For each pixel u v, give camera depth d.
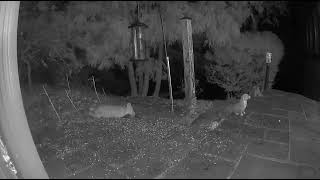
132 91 8.78
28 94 6.75
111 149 3.96
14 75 4.79
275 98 6.68
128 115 5.49
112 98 7.43
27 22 7.38
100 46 7.11
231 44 7.46
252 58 7.63
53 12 7.31
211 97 8.16
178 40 7.36
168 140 4.21
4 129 4.30
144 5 7.15
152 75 8.61
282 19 7.67
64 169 3.42
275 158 3.55
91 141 4.26
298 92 7.34
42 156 3.78
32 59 7.64
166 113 5.73
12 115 4.46
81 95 7.29
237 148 3.85
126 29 6.87
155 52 8.69
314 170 3.24
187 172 3.23
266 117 5.22
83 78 8.32
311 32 7.21
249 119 5.12
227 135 4.34
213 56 7.79
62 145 4.12
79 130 4.76
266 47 7.56
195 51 7.95
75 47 7.38
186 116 5.34
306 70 7.25
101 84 8.62
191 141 4.13
